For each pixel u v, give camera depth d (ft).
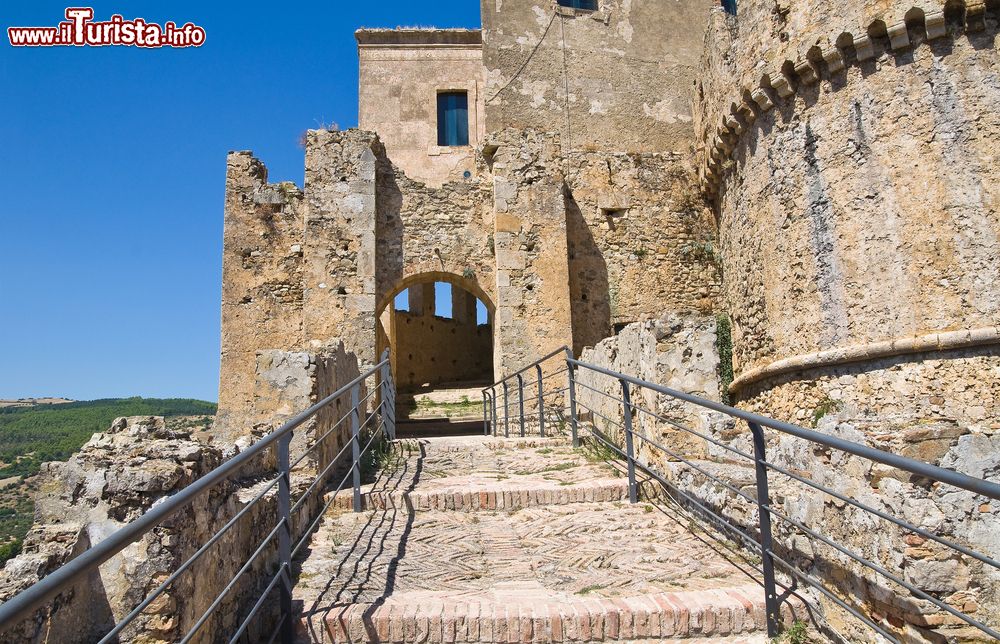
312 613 16.42
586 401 40.83
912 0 32.71
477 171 59.72
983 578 15.49
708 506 22.93
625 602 16.94
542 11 66.80
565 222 56.29
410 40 76.69
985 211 31.37
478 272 55.72
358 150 55.11
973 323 31.07
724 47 45.65
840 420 24.47
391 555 20.24
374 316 52.65
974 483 10.07
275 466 23.58
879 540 16.39
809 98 37.22
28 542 12.77
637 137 66.69
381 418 35.17
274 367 26.25
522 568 19.51
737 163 44.55
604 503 24.49
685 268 61.26
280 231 56.59
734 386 44.34
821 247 36.19
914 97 33.27
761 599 17.06
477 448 32.35
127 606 12.67
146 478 13.52
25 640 10.84
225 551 15.78
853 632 16.58
